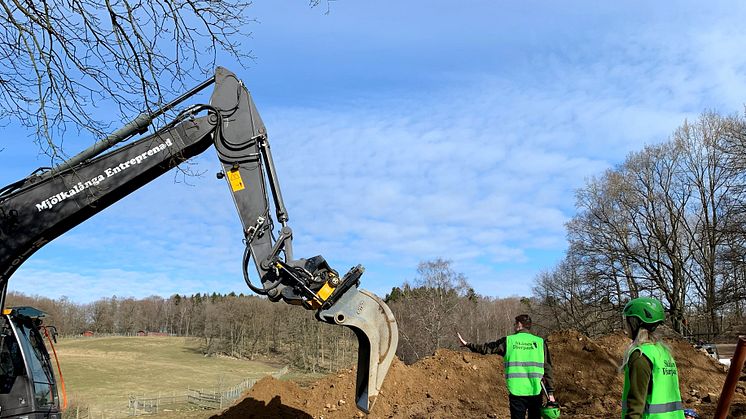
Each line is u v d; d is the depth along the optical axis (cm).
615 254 3759
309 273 661
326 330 7094
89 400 4166
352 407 1083
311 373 6253
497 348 734
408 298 5625
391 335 659
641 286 3700
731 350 3017
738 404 930
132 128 706
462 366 1215
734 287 3127
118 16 605
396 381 1160
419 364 1259
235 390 4228
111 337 10244
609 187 3891
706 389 1133
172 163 704
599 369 1185
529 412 723
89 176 690
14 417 675
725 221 3136
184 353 8431
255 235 695
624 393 391
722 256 3170
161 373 6244
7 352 692
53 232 699
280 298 674
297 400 1110
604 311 3734
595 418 980
